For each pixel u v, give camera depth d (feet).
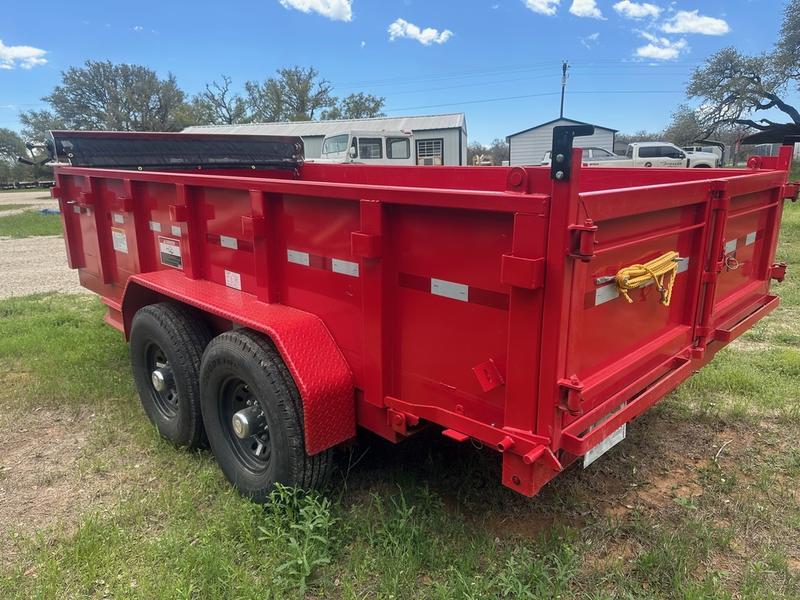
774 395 13.98
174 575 8.29
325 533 8.71
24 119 216.95
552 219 6.21
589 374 7.52
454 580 8.03
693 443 12.17
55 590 8.10
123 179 13.46
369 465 11.04
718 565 8.64
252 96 208.54
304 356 8.91
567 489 10.50
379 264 8.09
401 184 15.88
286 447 9.00
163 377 12.03
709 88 125.59
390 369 8.63
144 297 13.26
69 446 12.46
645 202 7.51
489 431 7.38
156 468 11.49
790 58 111.55
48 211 67.41
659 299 8.92
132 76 220.43
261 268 10.07
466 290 7.36
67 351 17.79
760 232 12.23
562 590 8.10
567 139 5.94
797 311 21.29
